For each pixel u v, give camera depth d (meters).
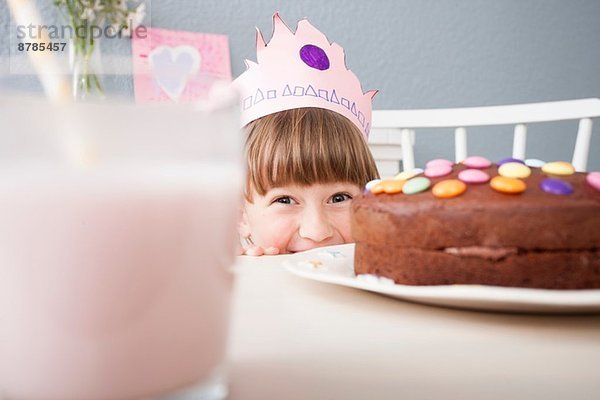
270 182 1.12
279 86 1.05
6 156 0.20
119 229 0.21
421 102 1.67
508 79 1.74
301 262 0.51
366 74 1.61
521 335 0.33
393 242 0.41
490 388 0.25
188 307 0.22
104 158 0.21
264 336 0.33
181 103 0.23
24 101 0.20
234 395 0.24
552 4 1.76
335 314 0.37
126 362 0.21
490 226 0.38
